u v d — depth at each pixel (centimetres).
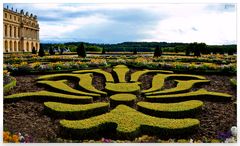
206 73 2139
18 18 9069
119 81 1792
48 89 1656
